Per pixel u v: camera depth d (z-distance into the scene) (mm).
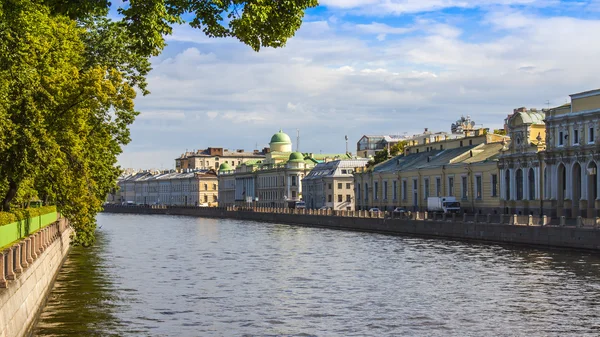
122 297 41781
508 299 40656
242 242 88875
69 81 42000
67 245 67812
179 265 60156
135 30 22391
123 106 45188
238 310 37875
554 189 94750
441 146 135250
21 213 36875
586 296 41438
